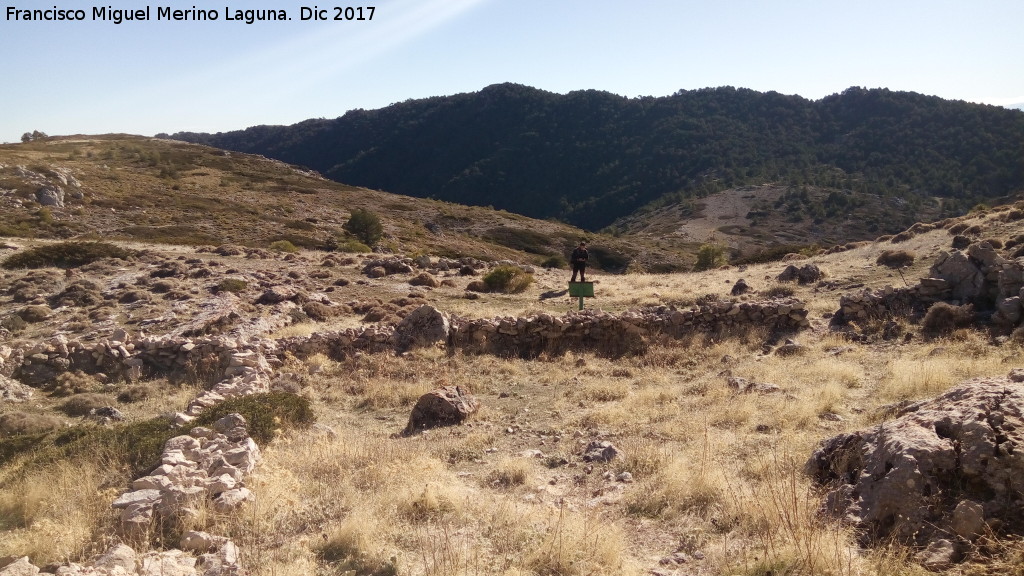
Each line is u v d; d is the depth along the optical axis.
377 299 22.64
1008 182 128.12
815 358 13.04
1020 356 10.73
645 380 12.58
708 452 7.61
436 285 26.16
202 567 5.34
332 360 15.03
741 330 15.67
